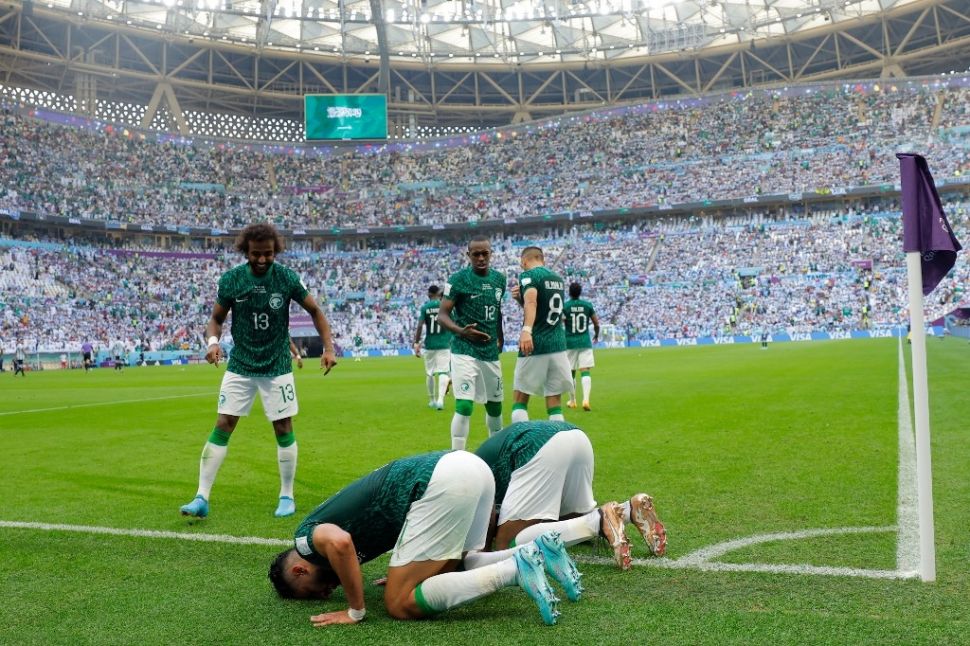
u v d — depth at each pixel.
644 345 51.06
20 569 4.40
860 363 21.12
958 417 9.71
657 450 8.02
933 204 3.85
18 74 58.81
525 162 64.62
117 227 56.12
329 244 64.12
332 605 3.71
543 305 7.78
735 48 63.88
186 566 4.45
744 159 58.72
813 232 54.28
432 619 3.47
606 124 64.44
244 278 5.85
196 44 60.53
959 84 56.19
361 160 66.62
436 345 13.66
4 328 45.25
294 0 58.81
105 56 60.72
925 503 3.74
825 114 58.72
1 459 8.70
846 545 4.39
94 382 26.50
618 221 60.38
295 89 66.88
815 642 3.00
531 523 4.15
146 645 3.22
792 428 9.25
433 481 3.49
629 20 62.69
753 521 4.99
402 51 65.06
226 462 8.23
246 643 3.22
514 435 4.30
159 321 52.66
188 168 61.78
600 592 3.75
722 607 3.45
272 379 5.87
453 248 62.94
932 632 3.07
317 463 8.09
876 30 61.41
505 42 64.50
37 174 53.81
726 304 51.47
